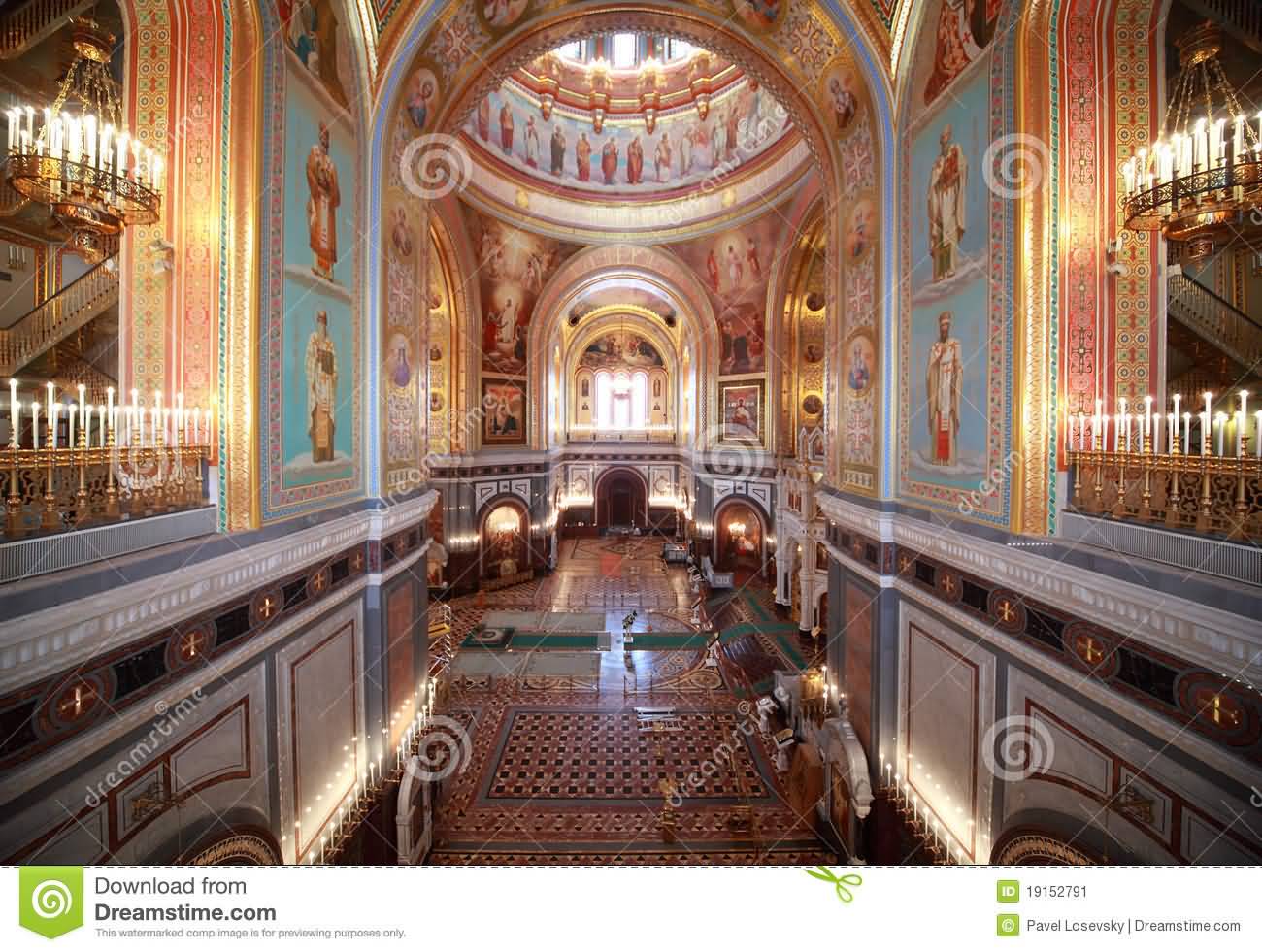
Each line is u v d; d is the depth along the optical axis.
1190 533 4.34
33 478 3.95
